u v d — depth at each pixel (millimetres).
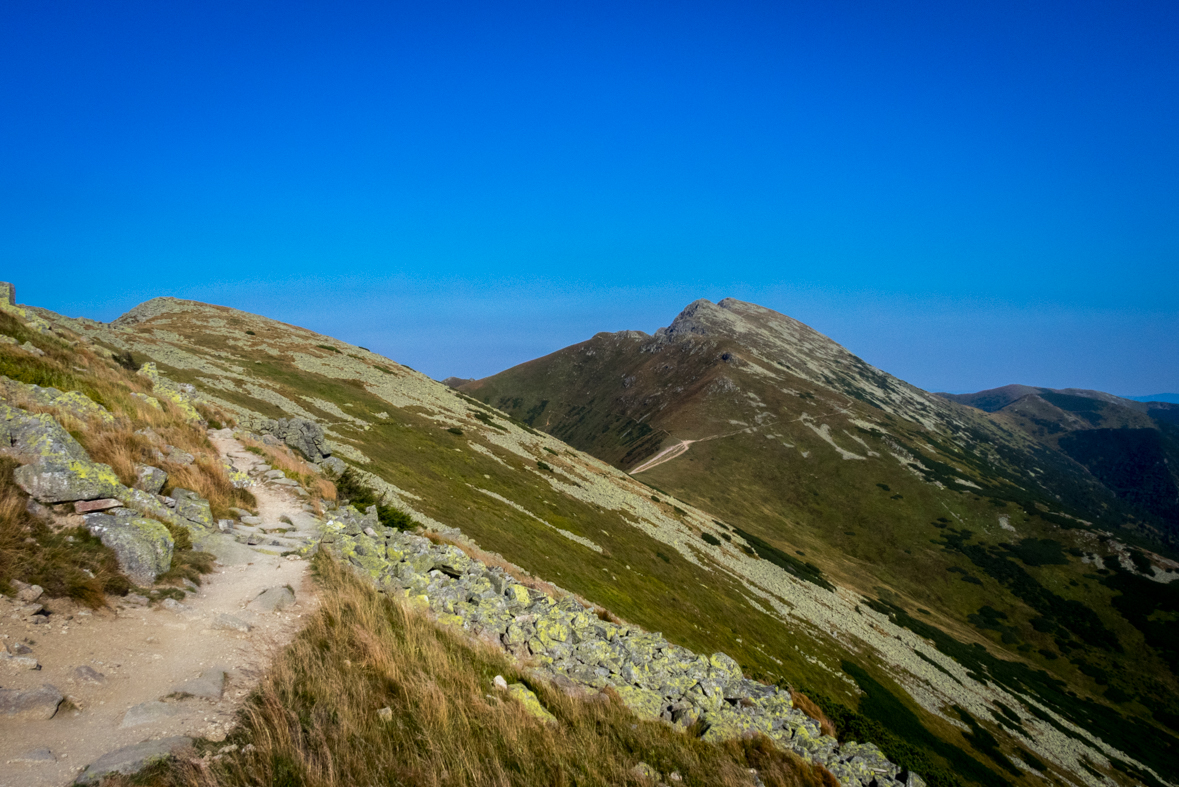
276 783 7754
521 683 14109
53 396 18562
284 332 141250
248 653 10875
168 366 77500
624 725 14078
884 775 16297
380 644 12508
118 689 8727
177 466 19375
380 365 139000
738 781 13312
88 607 10586
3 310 26641
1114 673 126750
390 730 9922
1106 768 79812
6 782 6359
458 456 88812
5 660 8242
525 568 52750
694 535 113750
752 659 63594
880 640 98125
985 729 76438
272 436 38531
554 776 10602
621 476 140875
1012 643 137125
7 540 10602
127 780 6996
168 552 13258
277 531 18812
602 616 22797
